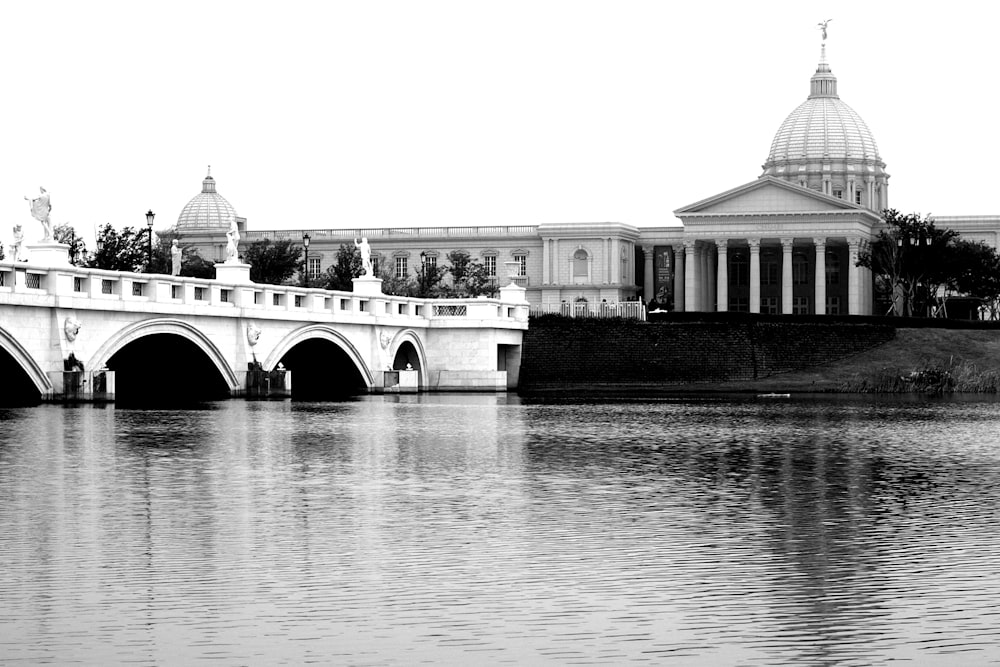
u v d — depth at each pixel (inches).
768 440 2311.8
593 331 4872.0
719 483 1690.5
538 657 898.7
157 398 3408.0
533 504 1498.5
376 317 4151.1
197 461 1886.1
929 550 1237.7
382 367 4200.3
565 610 1012.5
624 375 4827.8
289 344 3713.1
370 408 3248.0
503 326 4613.7
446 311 4596.5
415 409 3228.3
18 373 2915.8
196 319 3341.5
